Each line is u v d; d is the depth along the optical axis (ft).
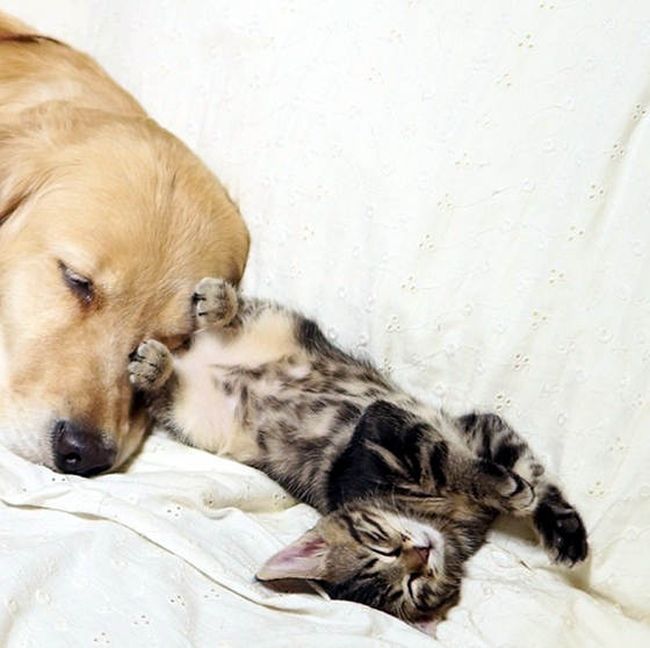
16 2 3.50
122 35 3.36
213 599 2.63
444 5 2.99
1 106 3.21
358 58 3.06
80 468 2.90
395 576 2.99
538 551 3.04
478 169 2.97
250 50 3.17
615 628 2.86
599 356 2.92
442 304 3.01
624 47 2.88
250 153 3.19
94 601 2.53
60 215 2.99
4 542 2.60
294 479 3.16
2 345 2.98
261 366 3.21
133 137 3.13
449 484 3.04
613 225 2.90
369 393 3.13
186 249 3.09
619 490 2.91
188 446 3.15
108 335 3.01
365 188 3.05
